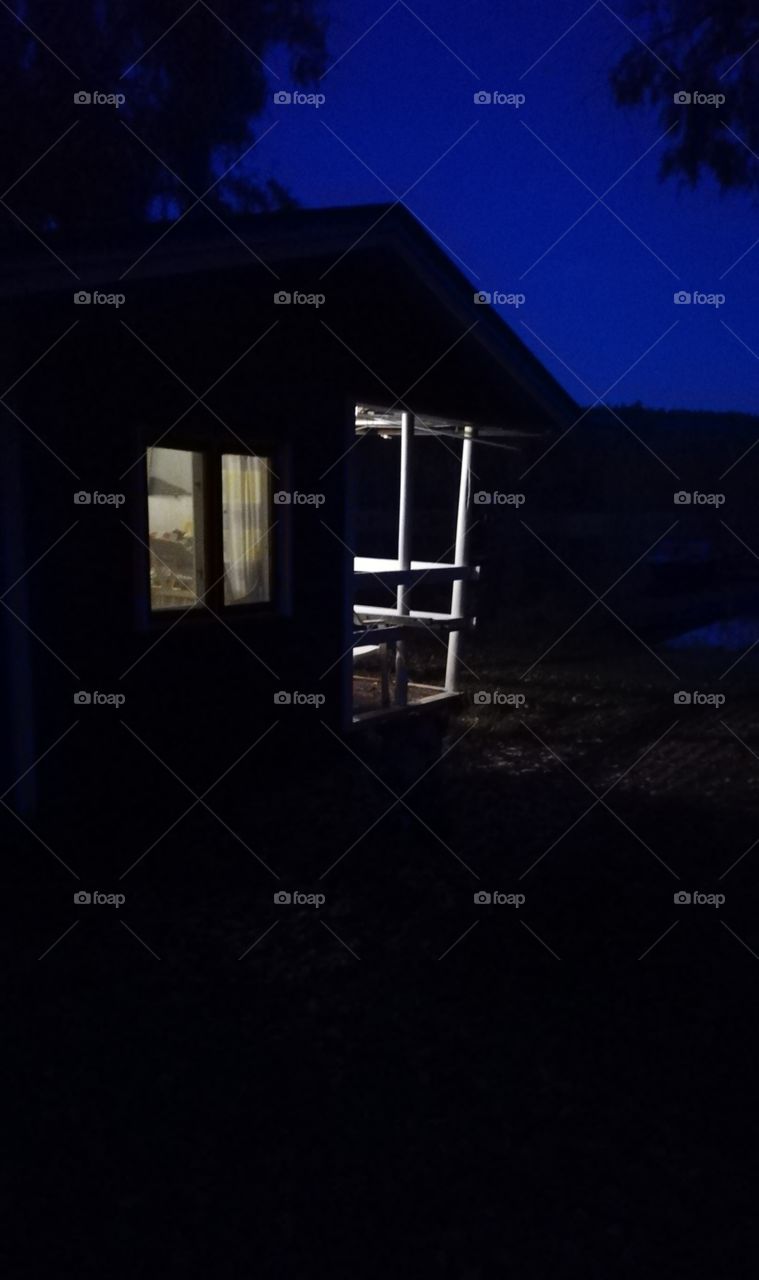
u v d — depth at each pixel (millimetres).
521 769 8703
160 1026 4203
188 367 6605
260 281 6555
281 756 7762
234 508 7672
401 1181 3258
